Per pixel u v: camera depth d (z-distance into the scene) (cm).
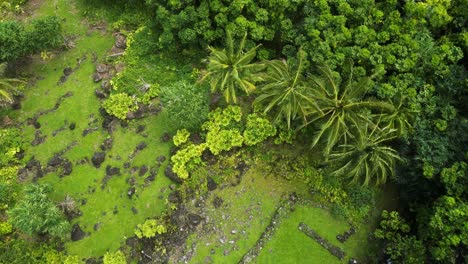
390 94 1628
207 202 1869
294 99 1622
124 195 1905
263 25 1847
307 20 1748
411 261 1565
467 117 1678
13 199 1900
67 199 1878
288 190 1880
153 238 1811
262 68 1734
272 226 1817
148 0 1972
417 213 1716
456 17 1775
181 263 1781
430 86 1675
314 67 1755
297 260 1778
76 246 1833
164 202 1875
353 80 1698
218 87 1889
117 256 1775
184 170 1869
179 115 1802
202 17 1853
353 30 1720
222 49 1934
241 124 1923
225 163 1908
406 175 1694
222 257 1789
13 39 1955
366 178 1653
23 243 1812
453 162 1597
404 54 1661
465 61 1775
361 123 1579
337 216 1827
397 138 1675
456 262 1492
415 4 1731
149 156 1959
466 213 1435
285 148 1920
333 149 1723
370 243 1797
